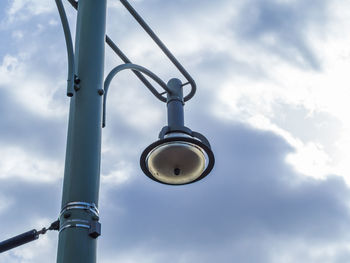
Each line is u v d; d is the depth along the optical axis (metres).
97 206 3.94
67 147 4.18
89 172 4.00
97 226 3.78
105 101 4.59
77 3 5.20
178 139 5.40
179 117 6.05
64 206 3.85
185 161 5.54
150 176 5.66
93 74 4.50
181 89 6.35
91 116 4.27
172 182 5.73
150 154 5.48
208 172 5.63
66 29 4.40
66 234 3.71
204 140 5.58
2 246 4.04
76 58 4.60
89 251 3.68
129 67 5.37
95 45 4.68
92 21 4.80
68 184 3.94
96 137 4.20
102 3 4.96
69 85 4.32
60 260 3.62
